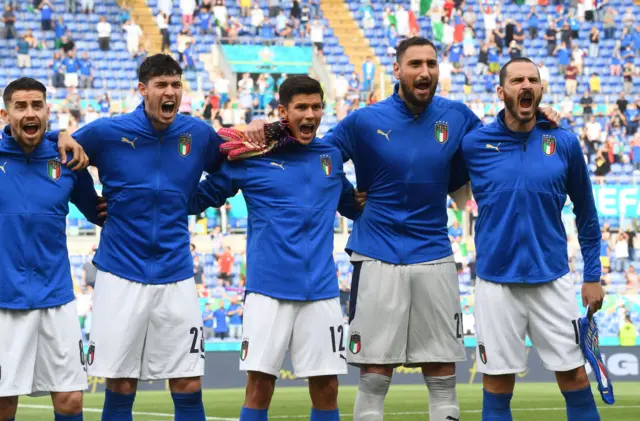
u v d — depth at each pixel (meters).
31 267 7.27
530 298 7.89
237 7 32.62
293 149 7.87
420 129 8.02
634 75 31.61
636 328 21.11
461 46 32.44
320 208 7.80
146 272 7.58
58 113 27.84
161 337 7.62
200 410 7.76
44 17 30.52
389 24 33.25
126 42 30.80
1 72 29.38
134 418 13.67
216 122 28.38
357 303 8.05
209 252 23.08
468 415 13.77
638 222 23.97
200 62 31.17
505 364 7.85
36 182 7.33
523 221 7.82
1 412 7.34
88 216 7.95
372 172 8.08
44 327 7.30
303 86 7.70
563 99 31.11
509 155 7.89
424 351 8.04
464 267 23.19
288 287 7.64
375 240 8.03
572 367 7.84
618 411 14.06
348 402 15.73
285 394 17.52
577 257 23.50
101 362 7.54
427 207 8.04
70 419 7.38
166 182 7.65
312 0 33.44
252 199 7.85
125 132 7.63
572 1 33.44
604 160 27.86
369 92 30.42
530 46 32.47
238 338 20.50
